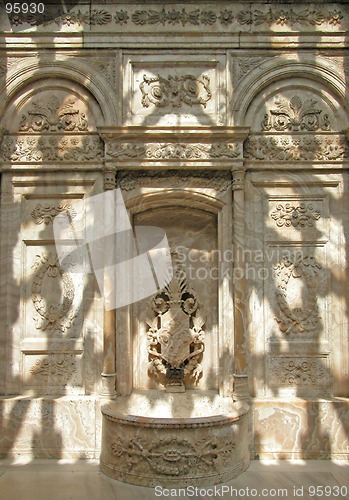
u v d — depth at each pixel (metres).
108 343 5.68
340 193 5.93
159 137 5.80
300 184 5.95
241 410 5.21
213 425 4.94
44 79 5.98
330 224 5.92
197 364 6.06
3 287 5.82
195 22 5.98
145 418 4.92
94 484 4.92
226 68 5.93
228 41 5.93
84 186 5.94
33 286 5.88
